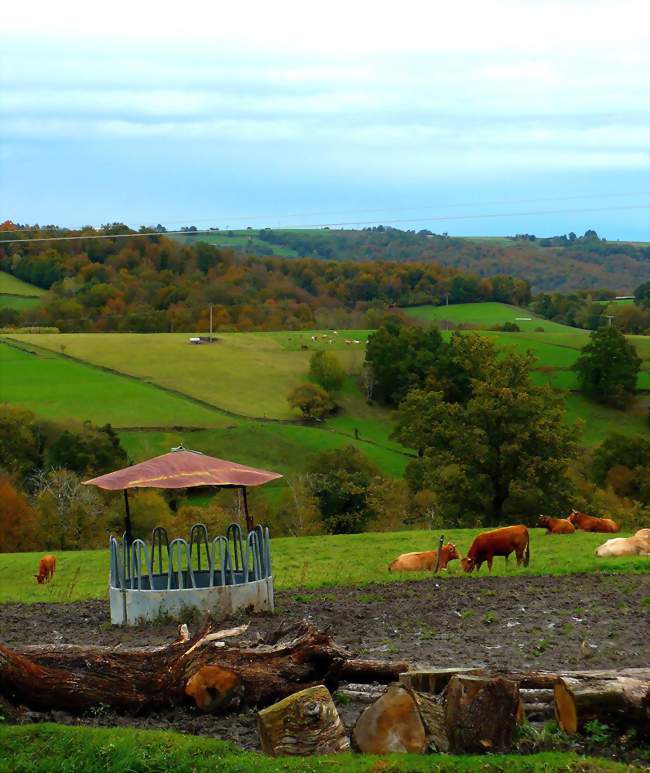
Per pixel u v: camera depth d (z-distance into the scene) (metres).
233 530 21.31
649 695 9.98
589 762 9.27
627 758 9.70
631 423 105.62
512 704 9.90
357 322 164.50
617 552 29.03
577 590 21.88
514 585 23.11
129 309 159.88
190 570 19.48
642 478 76.31
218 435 95.75
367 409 112.50
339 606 20.91
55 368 116.44
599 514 60.06
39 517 61.41
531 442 58.94
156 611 19.34
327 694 10.30
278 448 93.56
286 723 10.10
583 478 78.69
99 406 101.50
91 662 11.55
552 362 122.88
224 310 158.38
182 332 152.38
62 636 18.67
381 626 18.33
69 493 62.53
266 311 163.25
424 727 9.92
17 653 11.45
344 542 36.62
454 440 59.38
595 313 171.88
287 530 65.12
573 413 107.12
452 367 99.12
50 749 10.28
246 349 132.62
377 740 9.93
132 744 10.22
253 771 9.58
